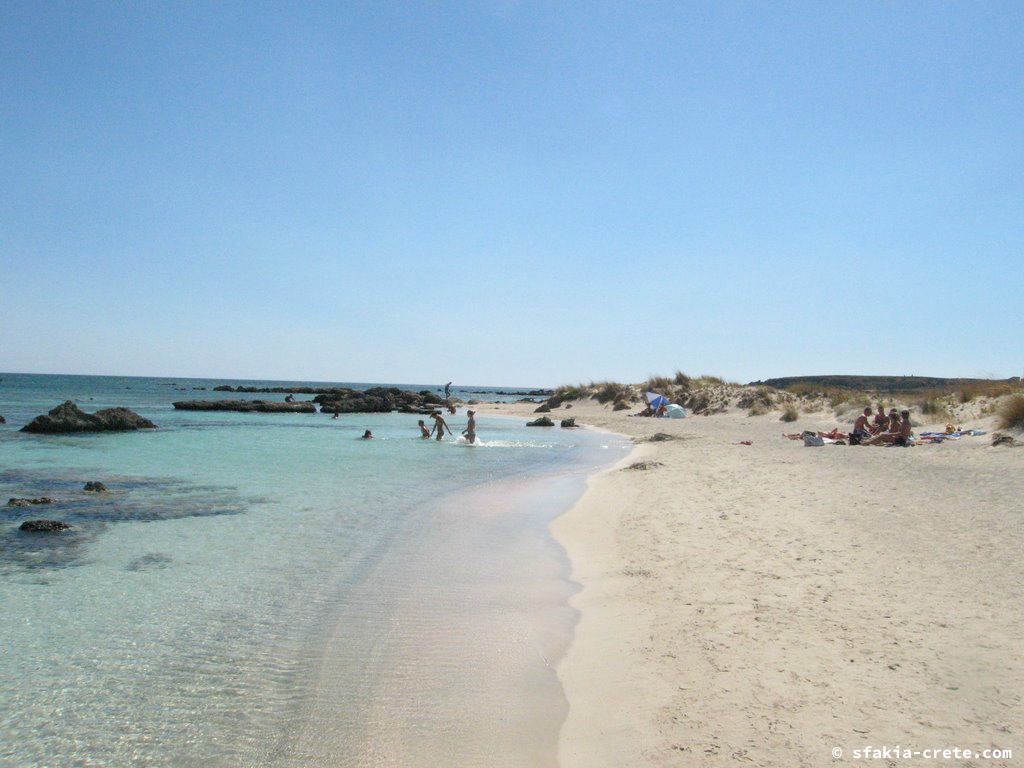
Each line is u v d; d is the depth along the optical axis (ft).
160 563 27.07
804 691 14.87
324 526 34.30
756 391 131.85
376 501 41.86
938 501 33.65
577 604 22.71
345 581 25.09
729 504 37.40
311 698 15.98
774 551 26.81
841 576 22.82
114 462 59.72
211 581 24.80
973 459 46.57
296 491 45.14
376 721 14.90
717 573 24.49
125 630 20.03
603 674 16.98
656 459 61.77
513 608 22.31
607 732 14.14
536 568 27.20
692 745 13.17
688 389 153.38
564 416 156.35
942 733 12.74
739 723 13.79
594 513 38.50
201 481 49.06
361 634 19.97
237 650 18.71
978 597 19.85
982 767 11.54
